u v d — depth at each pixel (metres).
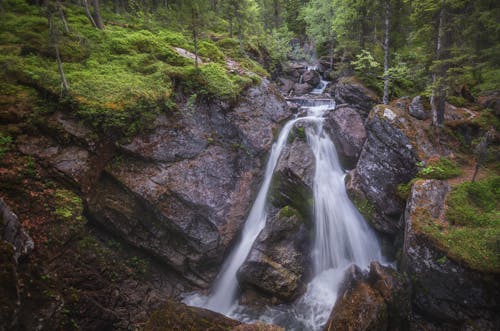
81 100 11.77
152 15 27.62
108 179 12.34
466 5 15.23
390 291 10.47
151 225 12.53
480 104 18.39
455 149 14.73
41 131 11.24
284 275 12.02
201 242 12.98
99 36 17.56
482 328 9.55
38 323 7.69
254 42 32.00
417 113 15.69
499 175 13.10
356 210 14.75
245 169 15.73
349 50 25.41
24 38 14.85
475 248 9.81
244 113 16.92
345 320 9.89
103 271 10.88
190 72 15.81
